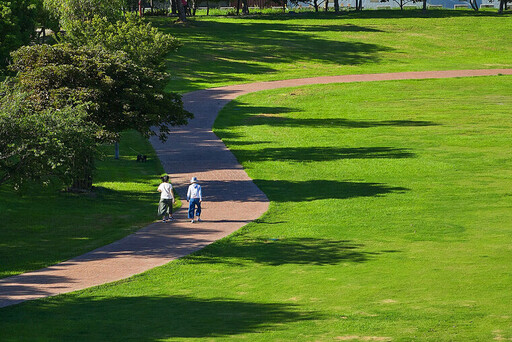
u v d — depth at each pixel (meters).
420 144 84.31
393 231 47.47
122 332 26.52
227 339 25.27
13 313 29.83
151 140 90.12
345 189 63.34
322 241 45.22
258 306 30.38
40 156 43.56
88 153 48.03
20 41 118.88
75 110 47.78
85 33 90.62
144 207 59.38
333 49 175.12
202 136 92.62
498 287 32.12
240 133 94.56
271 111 110.69
